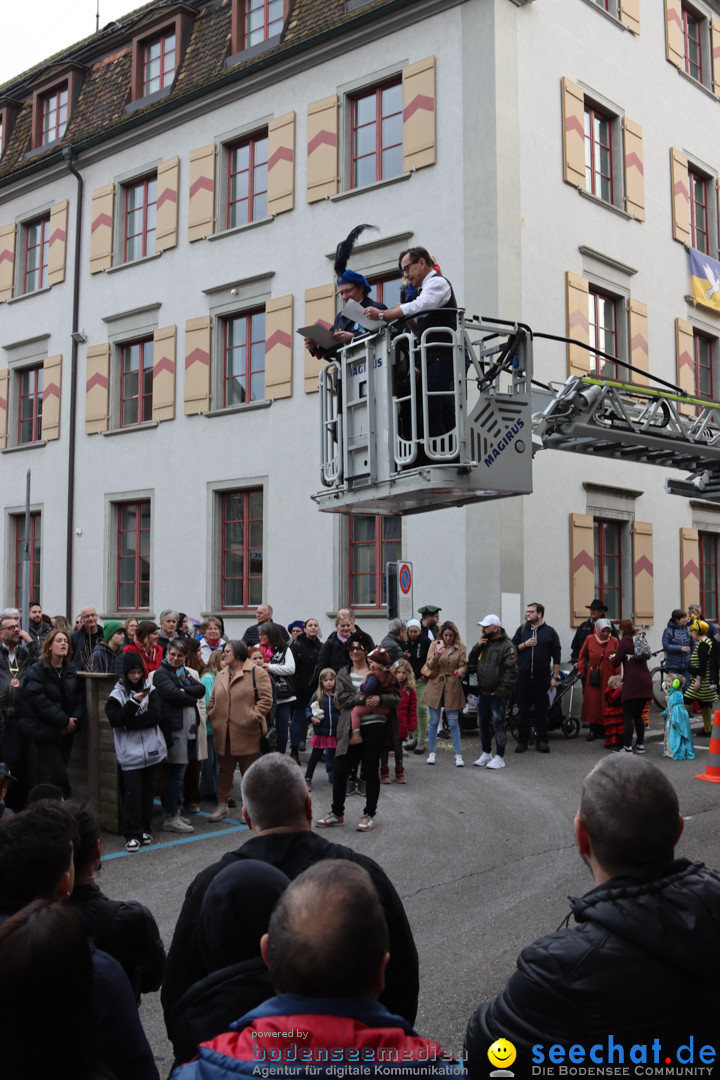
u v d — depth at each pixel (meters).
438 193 14.55
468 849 7.38
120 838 7.95
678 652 14.07
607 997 1.76
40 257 21.83
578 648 13.94
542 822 8.20
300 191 16.42
